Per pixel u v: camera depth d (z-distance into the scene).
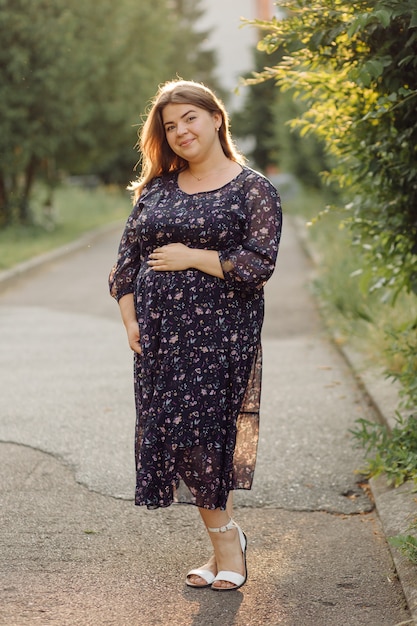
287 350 8.20
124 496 4.58
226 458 3.50
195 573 3.64
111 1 19.70
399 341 5.77
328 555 3.91
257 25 4.39
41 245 17.25
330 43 4.32
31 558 3.86
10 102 17.91
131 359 7.79
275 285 12.54
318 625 3.31
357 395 6.50
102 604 3.46
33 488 4.68
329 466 5.02
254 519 4.31
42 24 17.48
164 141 3.63
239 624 3.32
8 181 20.91
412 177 4.48
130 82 21.11
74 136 19.62
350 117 4.83
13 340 8.68
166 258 3.44
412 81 4.28
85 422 5.83
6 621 3.30
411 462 4.34
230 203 3.46
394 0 3.88
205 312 3.44
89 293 12.05
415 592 3.41
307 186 25.27
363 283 5.55
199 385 3.44
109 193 33.94
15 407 6.20
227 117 3.65
